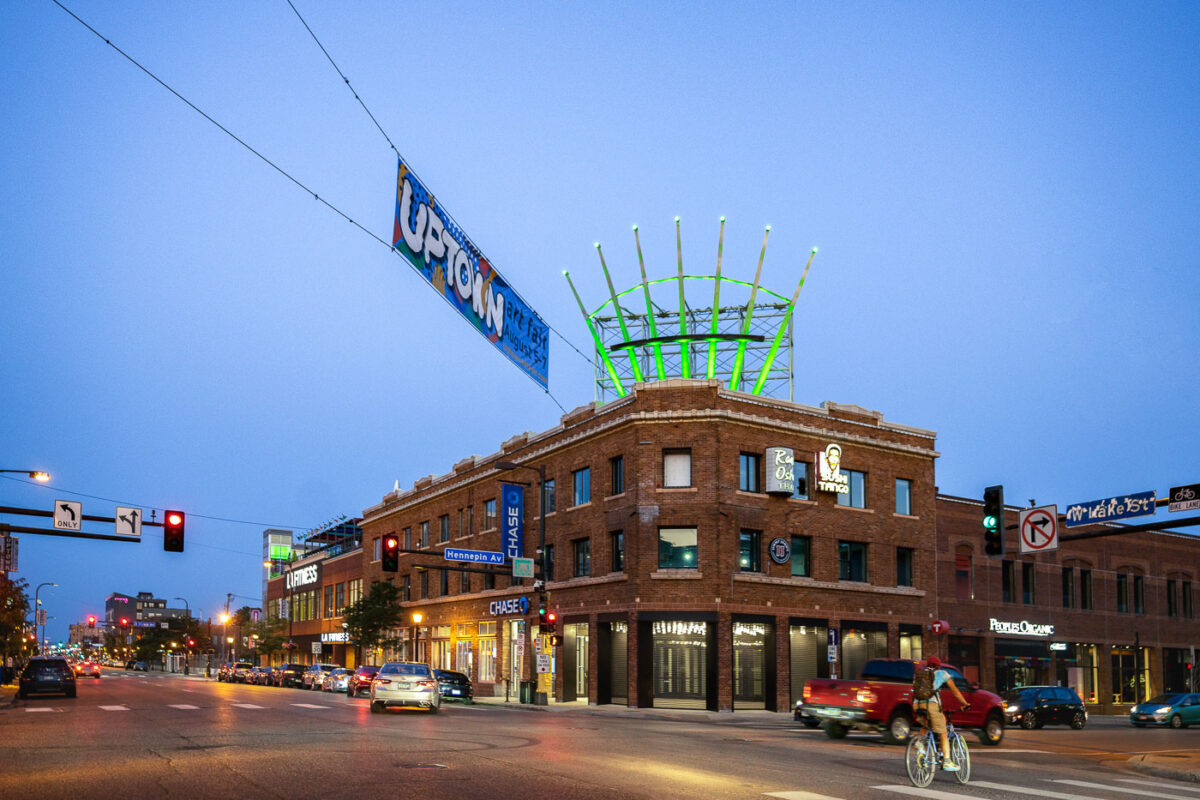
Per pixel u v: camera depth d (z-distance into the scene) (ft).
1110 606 198.29
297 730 80.33
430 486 218.59
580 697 158.92
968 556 176.35
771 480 146.82
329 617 284.20
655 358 179.32
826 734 93.81
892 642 158.40
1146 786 57.00
